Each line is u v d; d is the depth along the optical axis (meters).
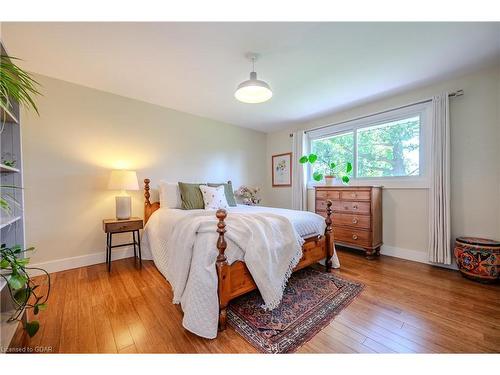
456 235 2.42
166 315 1.59
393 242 2.94
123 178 2.55
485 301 1.77
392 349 1.26
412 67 2.16
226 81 2.43
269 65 2.10
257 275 1.62
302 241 1.98
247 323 1.51
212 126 3.82
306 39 1.72
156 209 3.03
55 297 1.84
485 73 2.23
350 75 2.31
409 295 1.88
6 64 0.99
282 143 4.51
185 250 1.59
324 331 1.42
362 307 1.70
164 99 2.96
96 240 2.66
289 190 4.36
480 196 2.28
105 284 2.10
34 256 2.28
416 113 2.74
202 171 3.68
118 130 2.81
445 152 2.42
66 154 2.46
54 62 2.04
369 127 3.23
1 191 1.37
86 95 2.57
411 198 2.79
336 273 2.37
